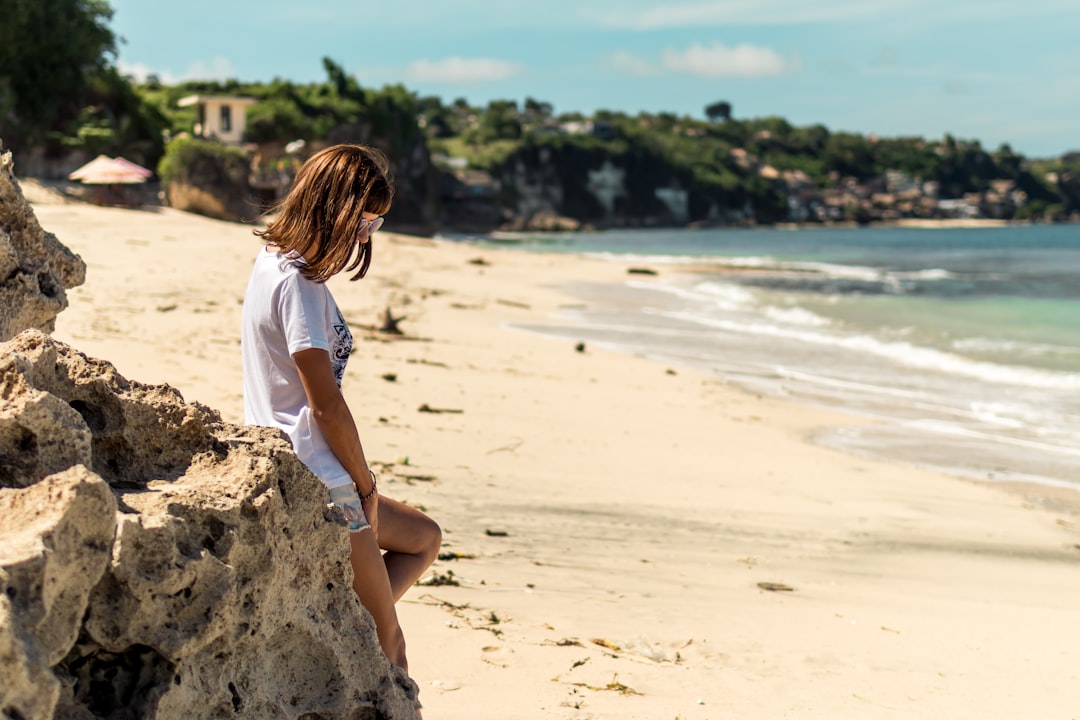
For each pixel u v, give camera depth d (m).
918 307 27.61
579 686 4.06
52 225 28.89
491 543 6.45
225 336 12.95
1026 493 9.77
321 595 2.73
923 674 4.78
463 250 47.91
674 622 5.21
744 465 10.17
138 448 2.53
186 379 9.80
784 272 43.47
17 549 1.90
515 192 176.25
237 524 2.39
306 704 2.65
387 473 7.99
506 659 4.27
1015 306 27.89
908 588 6.50
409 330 17.42
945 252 72.12
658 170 194.88
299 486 2.61
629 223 189.25
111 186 47.12
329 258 2.79
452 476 8.23
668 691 4.15
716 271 43.09
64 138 54.50
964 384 15.71
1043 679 4.87
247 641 2.44
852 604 6.00
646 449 10.41
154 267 21.42
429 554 3.32
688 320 23.59
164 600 2.21
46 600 1.92
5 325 3.13
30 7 52.22
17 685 1.80
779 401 14.09
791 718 4.02
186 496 2.34
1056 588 6.76
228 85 105.19
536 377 14.12
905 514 8.70
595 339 19.53
